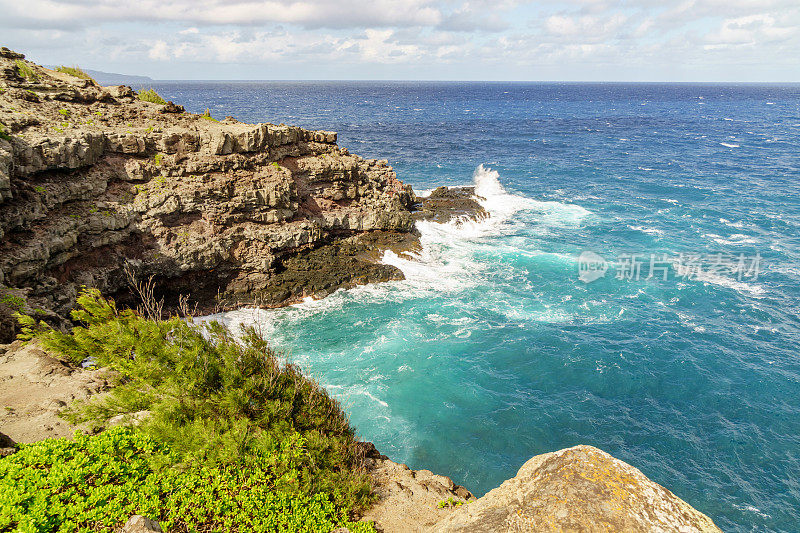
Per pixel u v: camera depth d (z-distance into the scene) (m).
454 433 25.62
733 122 171.12
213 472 12.01
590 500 8.04
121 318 17.89
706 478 23.88
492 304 38.44
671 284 42.12
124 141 34.69
